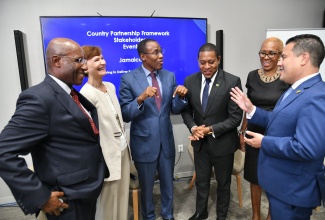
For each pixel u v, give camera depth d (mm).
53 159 1076
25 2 2389
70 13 2504
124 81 1907
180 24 2756
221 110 1841
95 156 1215
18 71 2488
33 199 982
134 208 2107
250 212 2320
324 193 1193
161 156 1975
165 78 1964
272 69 1860
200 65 1803
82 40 2516
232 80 1821
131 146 1989
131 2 2629
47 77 1103
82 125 1114
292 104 1188
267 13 3088
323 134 1030
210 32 2939
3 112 2527
